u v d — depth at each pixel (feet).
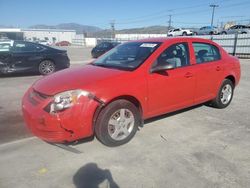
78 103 10.85
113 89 11.59
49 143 12.71
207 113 17.16
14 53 30.94
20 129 14.62
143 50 14.26
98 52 65.16
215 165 10.69
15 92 23.45
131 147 12.26
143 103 12.91
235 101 20.43
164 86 13.60
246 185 9.39
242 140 13.05
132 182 9.61
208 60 16.69
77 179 9.80
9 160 11.14
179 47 14.99
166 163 10.85
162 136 13.48
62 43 205.26
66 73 13.19
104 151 11.88
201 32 139.64
